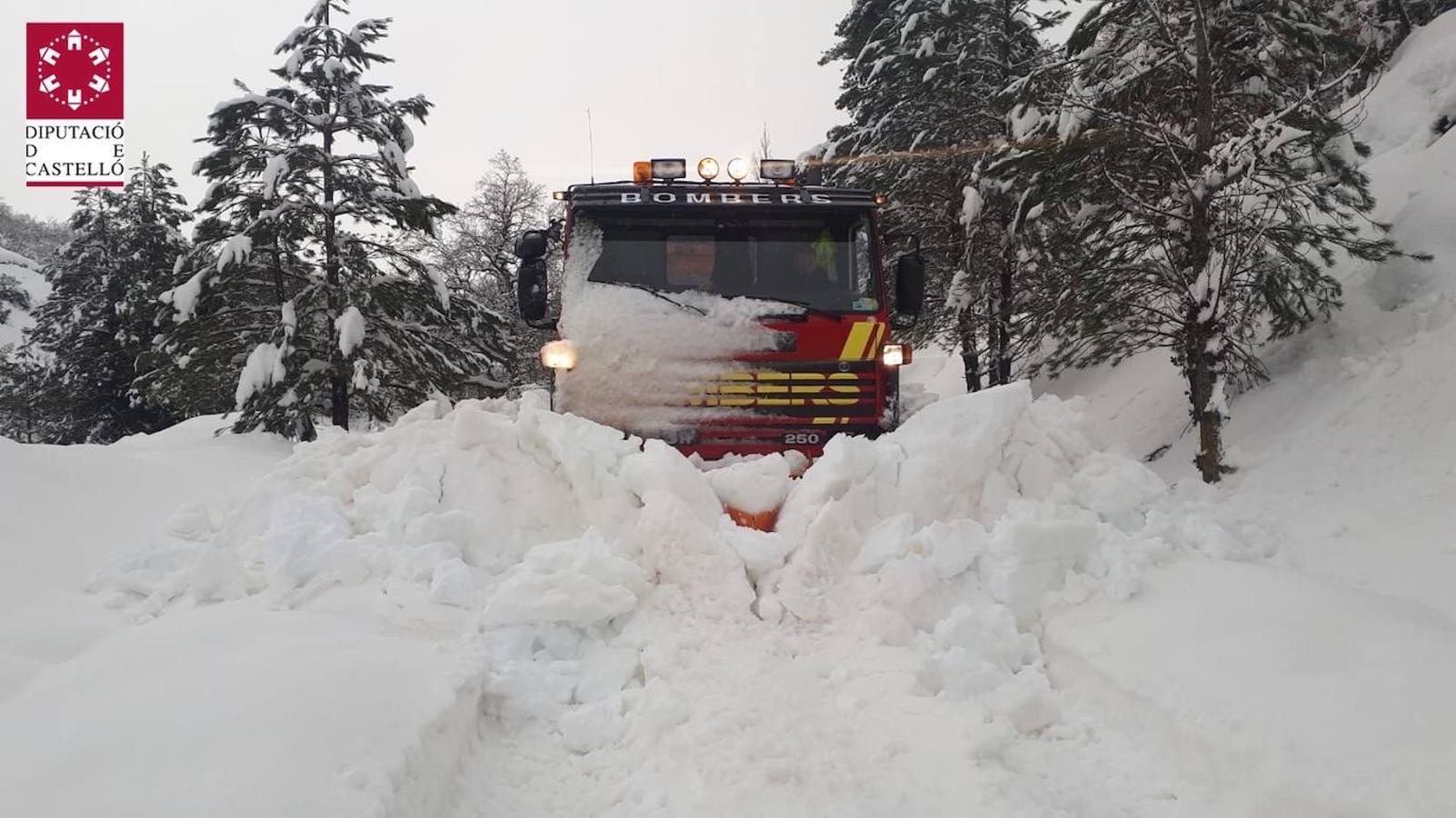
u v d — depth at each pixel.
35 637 4.48
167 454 14.70
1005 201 14.93
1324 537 6.44
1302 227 8.98
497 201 34.84
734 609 4.77
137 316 29.55
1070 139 9.34
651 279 6.52
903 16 19.31
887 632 4.46
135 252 30.47
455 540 5.12
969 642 4.32
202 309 18.19
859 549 5.04
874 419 6.26
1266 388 10.02
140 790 2.65
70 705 3.34
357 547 4.93
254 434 19.39
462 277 35.06
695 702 3.93
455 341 21.94
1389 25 15.06
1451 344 8.05
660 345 6.24
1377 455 7.48
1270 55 9.80
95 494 8.62
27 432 36.50
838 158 21.17
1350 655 3.70
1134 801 3.27
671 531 4.94
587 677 4.18
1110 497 5.48
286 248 18.77
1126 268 9.48
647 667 4.26
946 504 5.41
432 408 6.68
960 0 17.73
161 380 20.41
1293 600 4.26
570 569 4.58
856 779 3.28
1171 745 3.48
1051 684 4.29
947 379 25.17
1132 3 9.80
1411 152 11.84
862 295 6.49
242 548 5.33
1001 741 3.55
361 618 4.46
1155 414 12.42
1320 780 2.90
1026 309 12.20
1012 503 5.34
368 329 18.77
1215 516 5.71
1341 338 9.59
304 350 18.44
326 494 5.78
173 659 3.80
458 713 3.54
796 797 3.16
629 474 5.20
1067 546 4.80
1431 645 3.68
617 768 3.57
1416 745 2.95
